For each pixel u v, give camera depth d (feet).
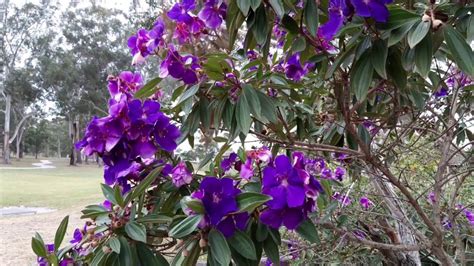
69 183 16.49
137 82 1.99
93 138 1.58
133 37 2.00
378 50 1.56
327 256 3.77
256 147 2.29
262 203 1.51
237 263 1.64
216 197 1.56
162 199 1.95
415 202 2.31
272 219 1.56
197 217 1.54
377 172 2.78
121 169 1.59
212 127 2.10
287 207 1.54
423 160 3.82
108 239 1.63
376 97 2.77
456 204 3.73
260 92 1.88
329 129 2.66
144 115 1.65
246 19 1.69
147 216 1.68
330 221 3.03
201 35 2.13
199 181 1.98
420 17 1.45
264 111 1.84
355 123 2.60
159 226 1.79
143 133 1.62
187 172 1.87
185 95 1.79
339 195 3.54
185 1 2.06
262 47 1.83
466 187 3.96
